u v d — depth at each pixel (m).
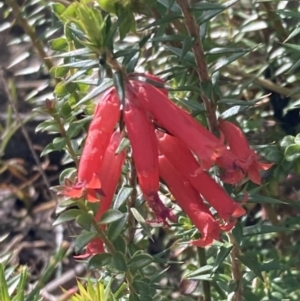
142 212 0.22
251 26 0.31
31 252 0.45
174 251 0.36
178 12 0.21
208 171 0.21
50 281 0.40
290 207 0.33
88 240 0.19
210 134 0.18
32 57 0.48
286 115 0.33
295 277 0.28
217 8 0.19
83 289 0.18
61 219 0.19
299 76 0.29
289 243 0.31
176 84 0.27
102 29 0.18
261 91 0.33
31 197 0.47
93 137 0.18
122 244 0.21
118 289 0.21
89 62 0.19
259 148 0.24
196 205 0.19
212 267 0.23
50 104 0.22
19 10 0.32
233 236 0.22
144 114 0.18
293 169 0.24
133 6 0.19
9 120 0.44
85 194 0.18
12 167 0.47
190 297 0.30
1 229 0.46
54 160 0.48
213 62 0.24
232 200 0.19
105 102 0.18
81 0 0.19
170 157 0.19
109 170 0.18
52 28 0.31
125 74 0.18
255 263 0.23
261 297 0.26
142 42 0.19
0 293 0.19
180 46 0.26
